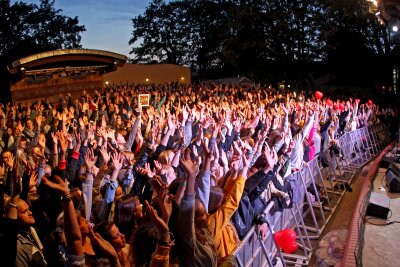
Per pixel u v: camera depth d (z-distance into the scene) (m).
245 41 47.72
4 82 27.11
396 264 6.73
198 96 21.23
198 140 7.43
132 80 41.75
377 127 19.16
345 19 44.56
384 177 11.51
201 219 4.00
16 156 6.54
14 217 3.80
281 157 7.33
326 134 11.70
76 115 14.09
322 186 10.85
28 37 49.66
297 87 47.59
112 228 4.07
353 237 7.70
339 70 45.09
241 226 5.31
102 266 3.63
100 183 5.17
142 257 3.73
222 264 4.29
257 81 49.00
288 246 6.21
